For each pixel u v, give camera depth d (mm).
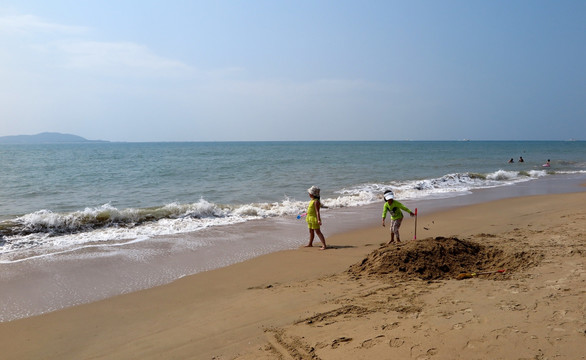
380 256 7066
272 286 6555
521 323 4055
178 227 11688
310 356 3963
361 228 11648
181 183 23359
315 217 9227
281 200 17516
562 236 8641
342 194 19344
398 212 9180
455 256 6816
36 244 9578
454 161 47500
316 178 26406
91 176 27109
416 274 6352
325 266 7715
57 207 15258
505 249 7199
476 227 11086
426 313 4625
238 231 11273
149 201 16953
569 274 5645
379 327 4387
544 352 3475
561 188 21453
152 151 86438
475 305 4703
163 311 5629
